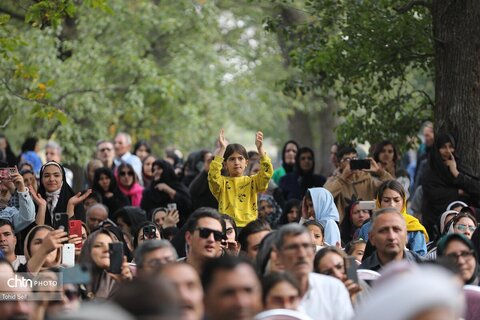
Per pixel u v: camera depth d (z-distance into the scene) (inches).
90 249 738.2
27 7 1279.5
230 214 1037.2
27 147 1610.5
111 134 1945.1
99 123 1785.2
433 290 363.3
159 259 642.2
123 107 1852.9
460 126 1099.9
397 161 1309.1
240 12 2234.3
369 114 1310.3
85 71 1775.3
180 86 1876.2
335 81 1374.3
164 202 1317.7
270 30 1321.4
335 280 677.3
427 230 1151.0
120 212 1130.7
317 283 672.4
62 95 1716.3
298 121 2480.3
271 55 2247.8
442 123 1114.1
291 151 1499.8
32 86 1611.7
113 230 924.0
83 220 1075.9
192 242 748.6
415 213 1318.9
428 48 1250.6
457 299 383.6
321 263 711.7
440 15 1101.1
